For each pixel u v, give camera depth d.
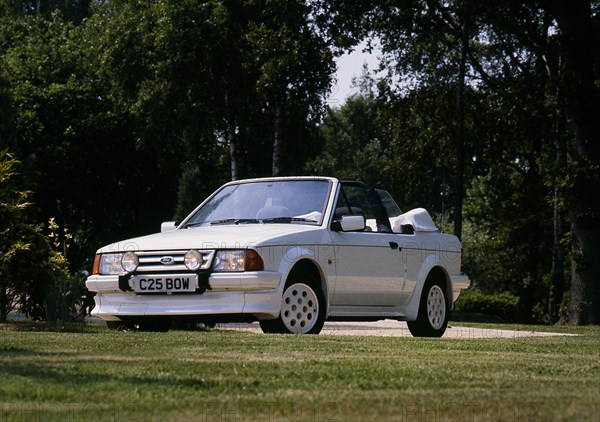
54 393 6.03
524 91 56.16
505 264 63.12
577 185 43.59
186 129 65.19
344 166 130.00
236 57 62.56
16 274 22.20
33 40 81.81
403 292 19.11
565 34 44.47
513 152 60.78
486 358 9.82
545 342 14.16
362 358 9.38
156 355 9.12
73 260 81.25
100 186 79.44
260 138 70.69
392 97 62.06
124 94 69.00
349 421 5.00
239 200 18.62
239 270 16.30
